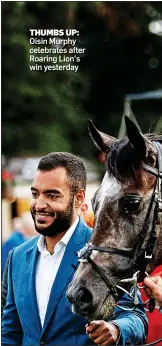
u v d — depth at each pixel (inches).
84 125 457.4
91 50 508.1
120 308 128.2
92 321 120.1
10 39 402.3
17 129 425.1
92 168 416.8
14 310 135.2
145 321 132.0
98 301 119.3
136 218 119.6
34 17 434.6
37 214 130.4
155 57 531.5
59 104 435.5
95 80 518.9
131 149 121.2
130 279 119.6
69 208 130.6
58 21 448.1
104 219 120.0
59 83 435.2
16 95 418.9
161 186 120.7
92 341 127.4
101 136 130.3
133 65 526.3
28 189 332.5
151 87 527.5
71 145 447.5
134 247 120.1
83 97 470.0
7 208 265.1
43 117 435.8
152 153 122.0
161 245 122.3
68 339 127.3
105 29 500.7
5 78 413.7
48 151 425.7
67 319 127.3
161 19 505.7
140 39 523.2
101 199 121.3
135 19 498.3
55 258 131.0
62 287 128.3
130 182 119.7
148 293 122.2
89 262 120.2
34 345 129.0
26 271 133.3
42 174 130.5
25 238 225.3
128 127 118.8
